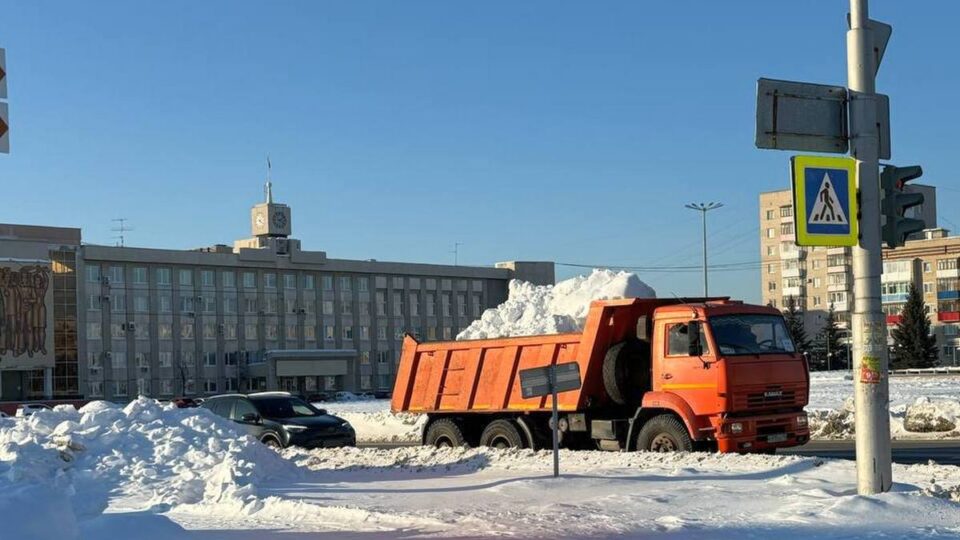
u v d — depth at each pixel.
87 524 11.49
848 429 28.44
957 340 117.31
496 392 20.94
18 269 91.06
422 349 22.77
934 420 27.75
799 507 11.68
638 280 28.92
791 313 112.06
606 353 19.05
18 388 91.62
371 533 11.44
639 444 18.22
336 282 116.38
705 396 17.30
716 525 10.96
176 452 18.61
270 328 110.81
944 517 10.98
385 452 20.58
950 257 119.06
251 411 26.11
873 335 12.33
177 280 104.31
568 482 14.83
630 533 10.63
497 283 130.00
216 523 12.88
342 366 112.56
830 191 12.31
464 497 14.16
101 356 98.00
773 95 12.35
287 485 16.83
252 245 114.75
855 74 12.69
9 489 10.20
